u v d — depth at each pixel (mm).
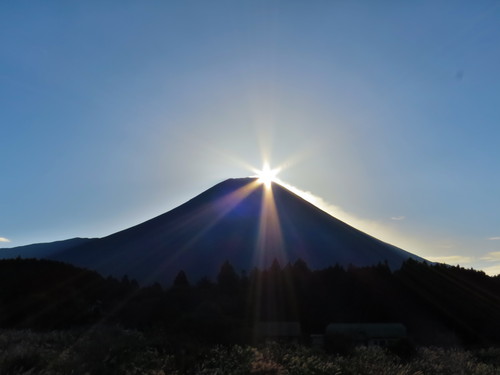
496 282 70500
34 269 45438
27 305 31266
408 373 16016
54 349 13797
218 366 13070
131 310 43125
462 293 67750
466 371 17844
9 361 11000
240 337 24375
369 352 20359
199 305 54781
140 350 13609
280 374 13055
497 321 58719
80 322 30875
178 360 13211
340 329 59062
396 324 61812
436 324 65000
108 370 11344
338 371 14570
